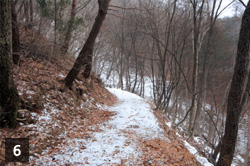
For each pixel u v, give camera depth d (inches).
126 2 810.8
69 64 407.5
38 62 294.8
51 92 241.8
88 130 209.5
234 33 785.6
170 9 527.5
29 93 201.6
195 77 482.6
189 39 636.7
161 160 168.1
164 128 288.8
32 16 327.9
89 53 369.7
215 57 735.1
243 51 164.4
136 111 347.6
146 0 633.0
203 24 550.0
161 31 529.7
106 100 418.0
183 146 253.4
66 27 331.0
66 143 163.6
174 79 454.9
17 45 247.9
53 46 325.4
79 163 135.6
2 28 131.6
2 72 140.1
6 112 147.2
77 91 305.3
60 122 200.7
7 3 130.7
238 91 168.2
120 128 241.4
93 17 731.4
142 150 181.8
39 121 181.6
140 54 770.2
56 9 325.7
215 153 309.1
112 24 966.4
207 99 803.4
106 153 158.6
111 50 1047.0
